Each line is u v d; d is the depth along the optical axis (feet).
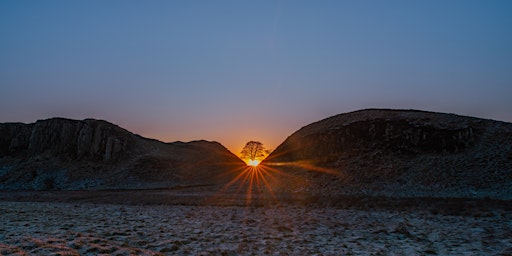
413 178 165.07
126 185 237.66
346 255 47.91
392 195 143.64
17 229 57.11
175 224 73.61
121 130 336.49
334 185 176.65
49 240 46.19
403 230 66.80
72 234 53.21
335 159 217.77
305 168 220.64
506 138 181.68
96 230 59.77
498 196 125.59
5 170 271.90
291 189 181.68
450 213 91.30
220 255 46.11
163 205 123.34
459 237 61.21
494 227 70.33
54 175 255.29
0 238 47.32
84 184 239.91
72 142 302.04
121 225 68.90
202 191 184.65
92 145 299.38
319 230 68.95
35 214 85.56
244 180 228.43
